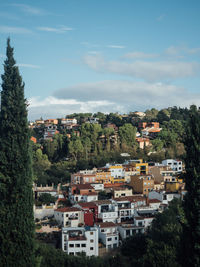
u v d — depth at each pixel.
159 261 47.44
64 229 74.56
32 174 31.50
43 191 103.81
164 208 90.69
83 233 72.12
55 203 95.94
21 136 30.67
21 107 31.02
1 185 29.77
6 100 30.69
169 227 61.97
